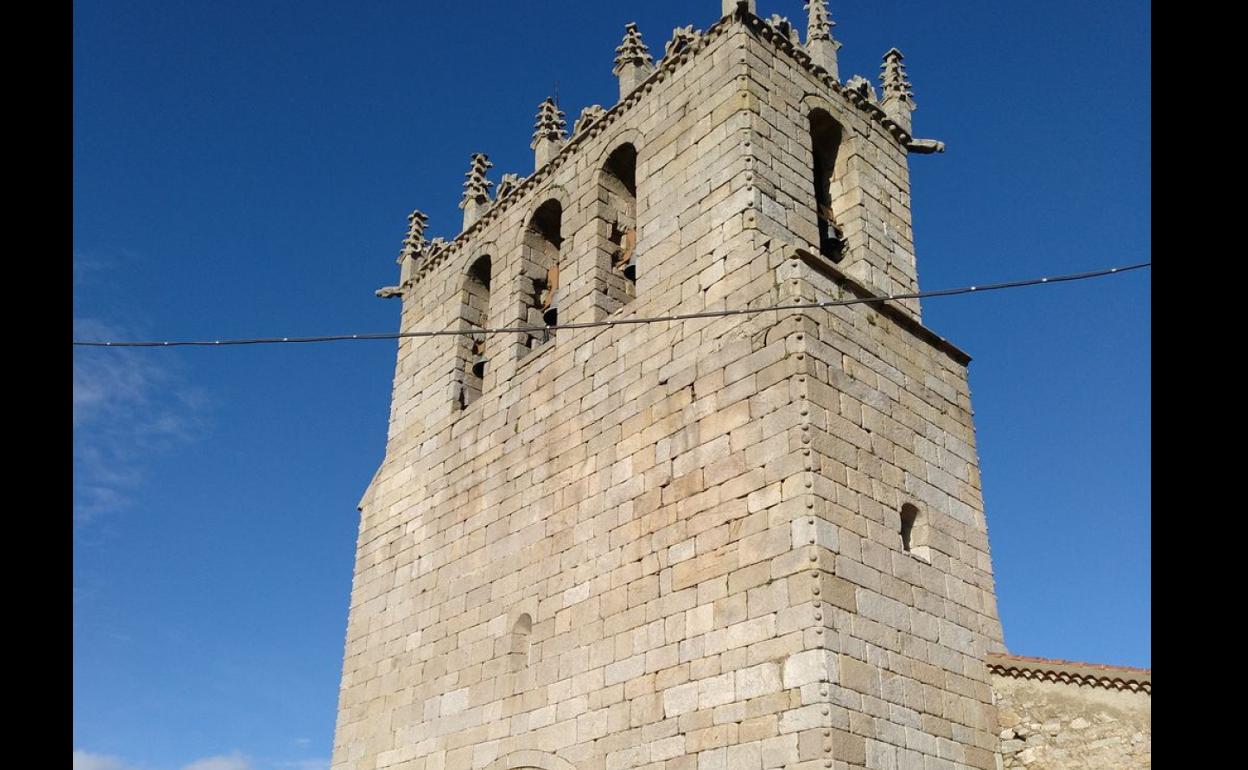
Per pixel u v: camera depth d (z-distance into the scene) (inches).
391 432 1165.1
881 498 744.3
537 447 933.2
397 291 1274.6
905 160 1048.2
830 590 665.0
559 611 828.6
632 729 724.0
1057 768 709.3
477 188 1221.7
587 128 1059.9
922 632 719.1
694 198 897.5
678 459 788.0
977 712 731.4
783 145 906.1
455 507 1005.8
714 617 706.2
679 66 986.1
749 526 714.2
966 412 875.4
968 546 802.8
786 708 641.0
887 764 642.2
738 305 804.6
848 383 766.5
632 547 789.9
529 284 1076.5
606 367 897.5
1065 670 727.1
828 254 948.0
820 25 1034.1
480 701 866.8
